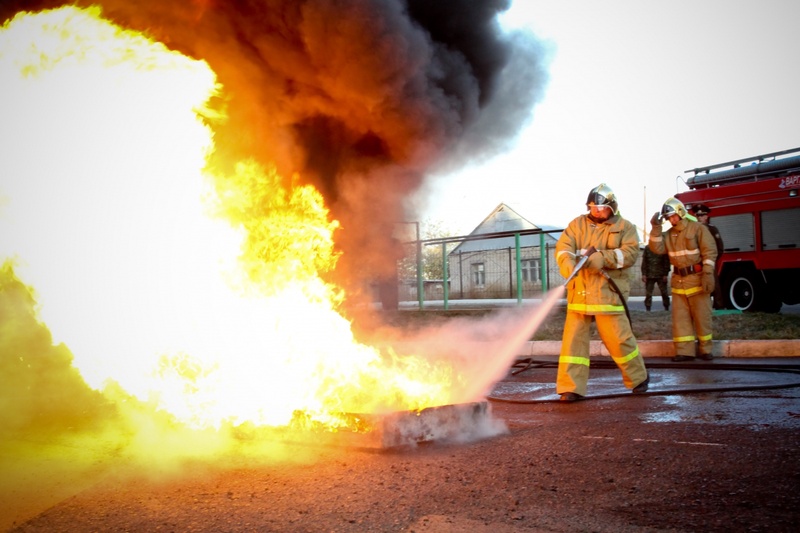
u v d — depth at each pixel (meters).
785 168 14.46
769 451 3.92
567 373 6.07
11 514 3.51
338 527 3.11
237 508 3.42
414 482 3.71
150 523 3.28
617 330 6.11
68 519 3.38
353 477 3.85
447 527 3.04
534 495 3.40
